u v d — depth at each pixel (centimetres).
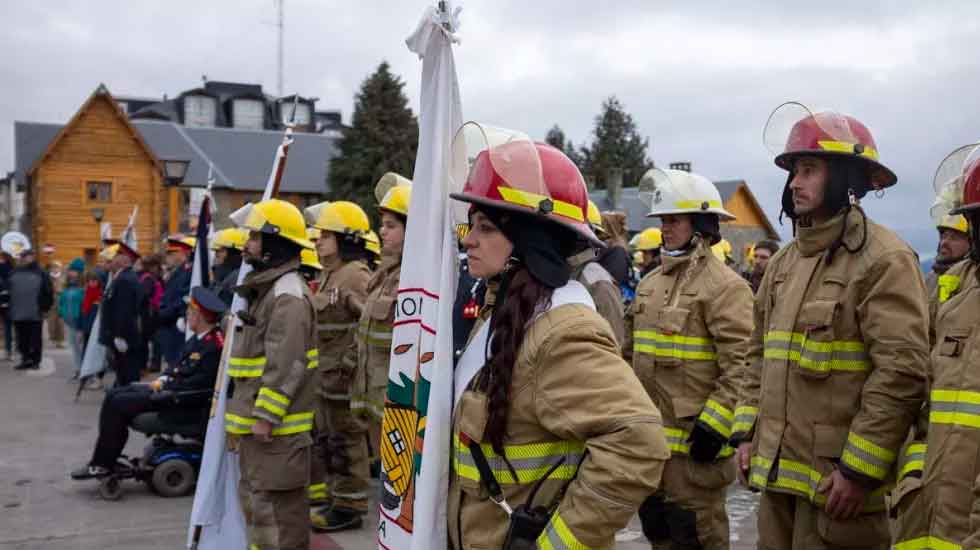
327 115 7619
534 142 250
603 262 520
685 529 434
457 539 246
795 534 338
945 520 276
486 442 235
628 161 8344
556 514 220
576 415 220
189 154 4428
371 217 3969
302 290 489
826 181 329
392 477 272
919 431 319
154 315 1338
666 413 448
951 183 376
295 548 487
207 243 860
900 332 307
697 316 444
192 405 743
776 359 342
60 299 1506
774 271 363
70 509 707
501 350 229
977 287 287
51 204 3981
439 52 280
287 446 480
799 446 332
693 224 463
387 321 586
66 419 1093
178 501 736
